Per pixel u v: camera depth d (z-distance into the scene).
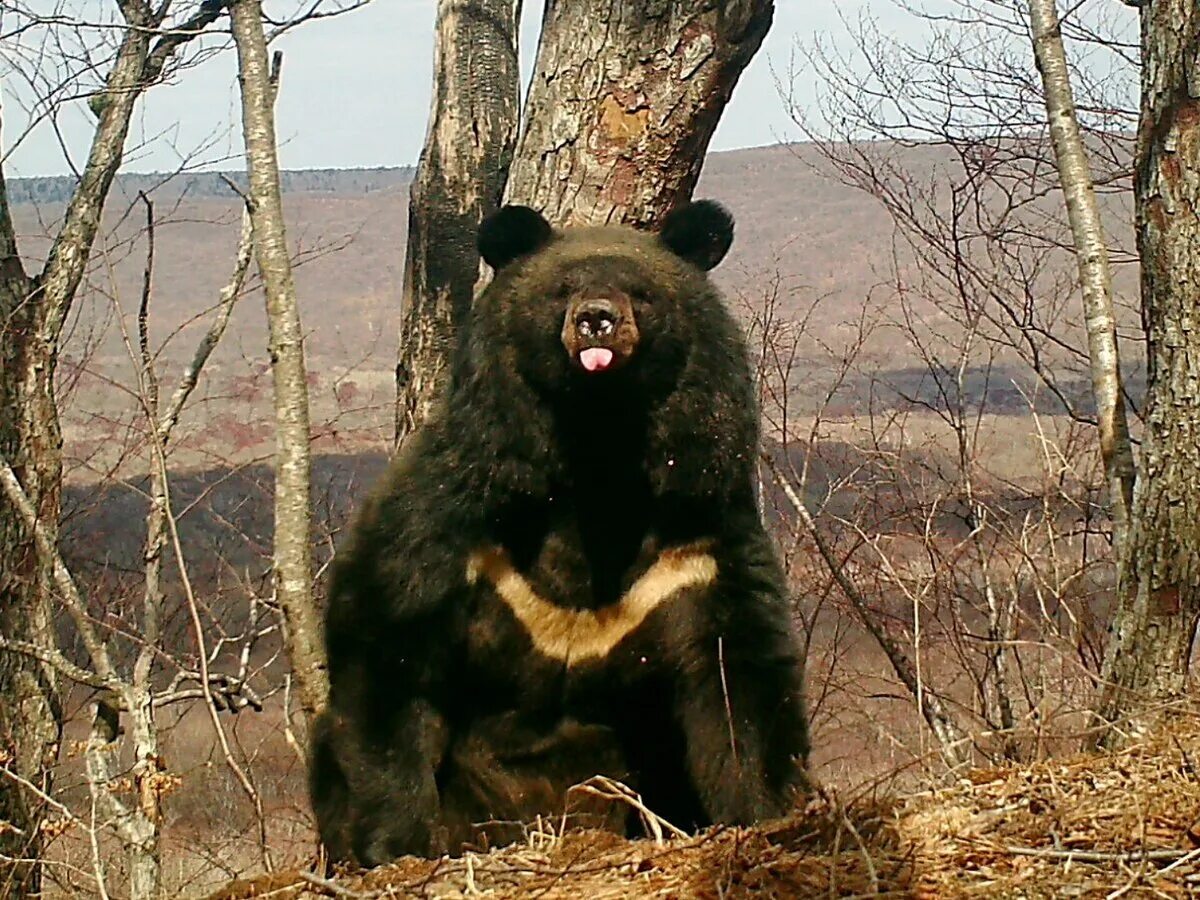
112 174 7.26
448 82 6.91
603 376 4.44
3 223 7.12
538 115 5.91
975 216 8.40
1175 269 5.05
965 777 4.19
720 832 3.83
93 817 5.55
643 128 5.74
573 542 4.70
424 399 6.82
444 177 6.88
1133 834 3.47
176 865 7.49
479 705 4.84
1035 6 5.79
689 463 4.61
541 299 4.55
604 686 4.76
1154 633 5.15
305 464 5.07
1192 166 5.01
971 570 8.14
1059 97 5.75
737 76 5.81
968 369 9.63
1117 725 5.06
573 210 5.80
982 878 3.32
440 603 4.65
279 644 9.42
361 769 4.64
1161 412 5.12
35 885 6.75
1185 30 5.02
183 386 7.18
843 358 8.26
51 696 7.14
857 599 6.92
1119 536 5.47
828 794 4.16
